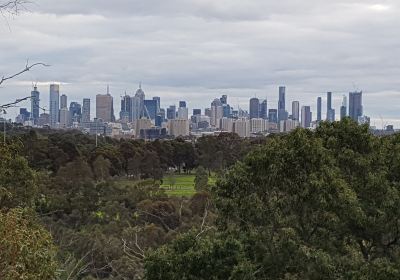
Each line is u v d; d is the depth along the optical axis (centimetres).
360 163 1923
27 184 2247
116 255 3148
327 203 1744
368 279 1627
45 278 938
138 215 4388
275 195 1880
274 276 1770
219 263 1752
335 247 1802
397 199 1791
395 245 1872
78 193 4712
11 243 884
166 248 1891
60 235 3331
